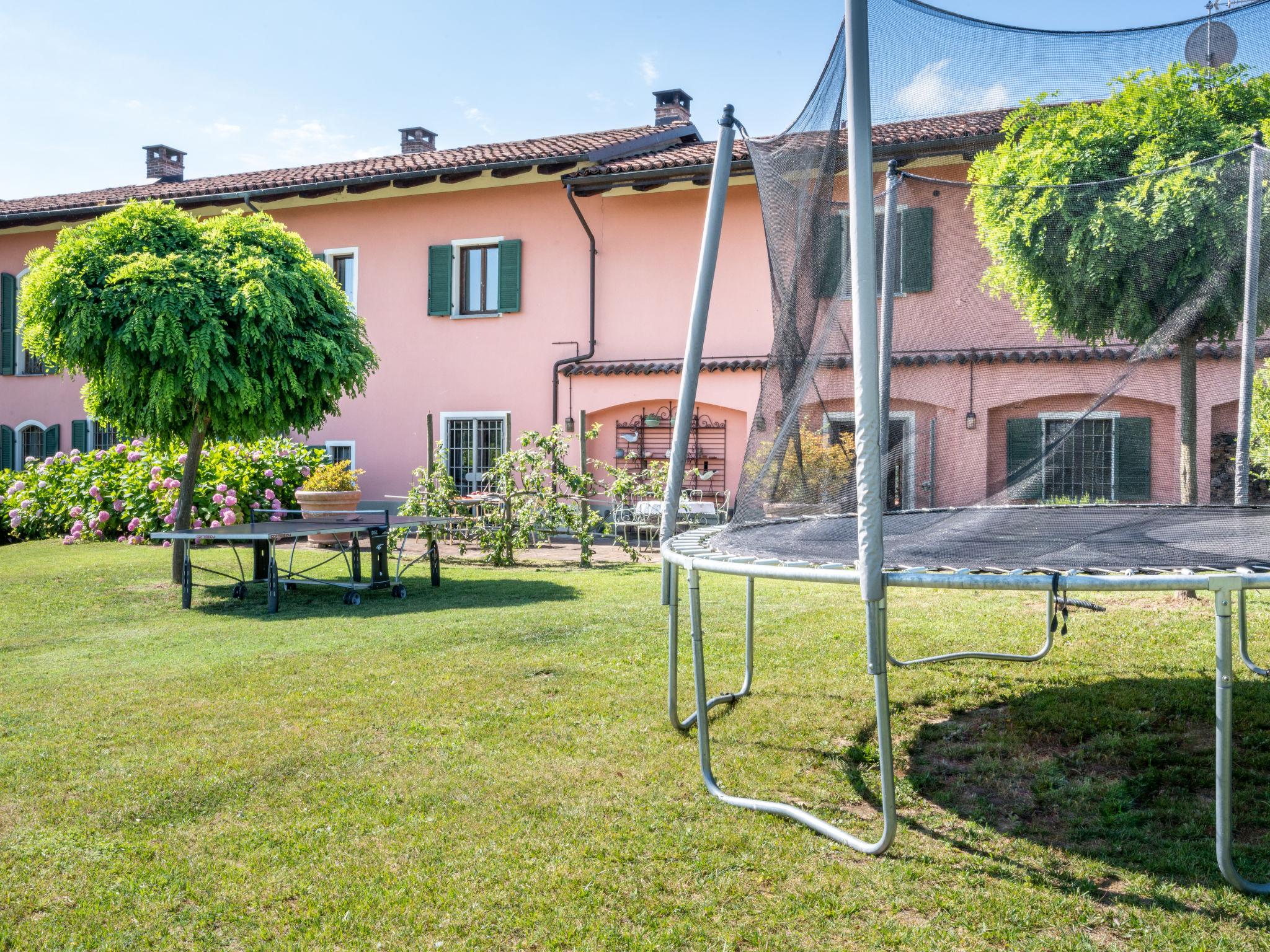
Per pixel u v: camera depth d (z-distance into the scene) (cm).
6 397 1923
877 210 348
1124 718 411
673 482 421
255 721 443
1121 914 253
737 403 1377
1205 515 326
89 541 1373
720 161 419
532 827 314
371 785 355
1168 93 346
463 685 500
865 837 308
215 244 891
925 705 450
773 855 292
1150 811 319
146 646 648
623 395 1474
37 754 399
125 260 840
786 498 354
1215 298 315
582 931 247
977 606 705
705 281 421
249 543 1328
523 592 870
